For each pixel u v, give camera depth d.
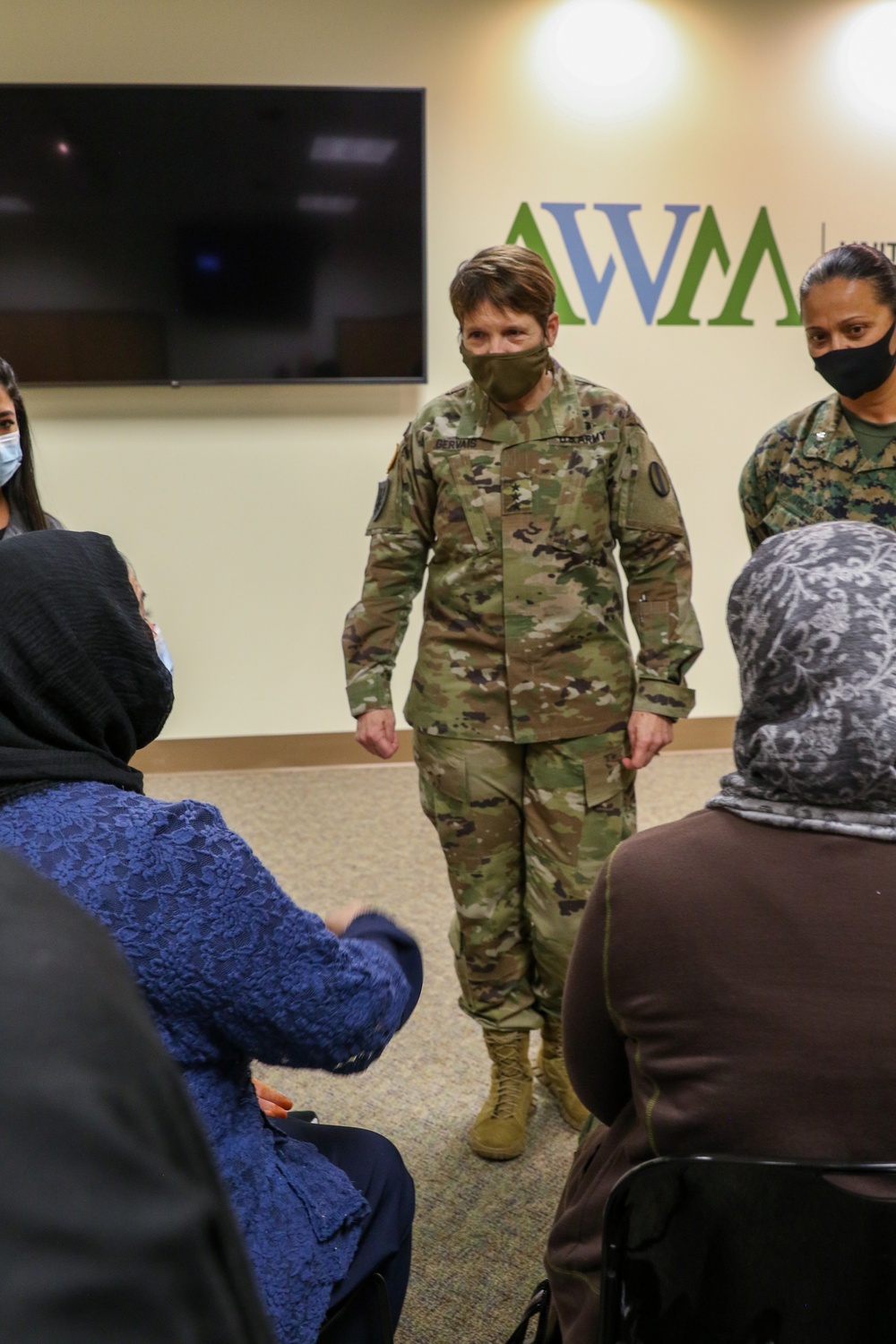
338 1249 1.03
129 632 1.01
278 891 0.94
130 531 4.21
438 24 4.00
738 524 4.45
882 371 1.91
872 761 0.84
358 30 3.96
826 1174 0.80
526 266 1.79
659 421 4.35
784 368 4.37
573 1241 1.02
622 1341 0.88
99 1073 0.32
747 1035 0.84
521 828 2.03
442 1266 1.70
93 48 3.88
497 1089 2.04
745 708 0.95
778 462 2.17
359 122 3.89
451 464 1.95
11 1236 0.27
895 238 4.33
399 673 4.41
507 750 1.98
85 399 4.11
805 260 4.30
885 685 0.85
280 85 3.86
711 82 4.14
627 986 0.90
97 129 3.80
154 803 0.94
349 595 4.34
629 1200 0.86
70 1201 0.29
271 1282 0.95
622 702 1.98
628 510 1.94
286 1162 1.05
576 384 1.95
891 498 2.02
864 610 0.87
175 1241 0.30
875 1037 0.81
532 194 4.14
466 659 1.97
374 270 4.00
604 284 4.23
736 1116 0.84
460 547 1.95
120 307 3.94
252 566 4.29
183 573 4.26
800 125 4.21
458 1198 1.86
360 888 3.16
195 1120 0.37
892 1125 0.82
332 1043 0.97
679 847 0.90
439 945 2.79
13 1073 0.30
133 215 3.88
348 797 4.02
